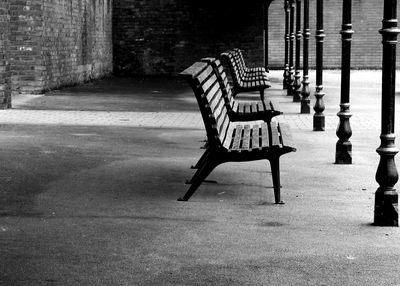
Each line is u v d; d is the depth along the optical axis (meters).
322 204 7.12
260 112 9.56
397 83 27.77
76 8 23.97
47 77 20.39
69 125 13.23
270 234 6.00
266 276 4.94
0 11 15.53
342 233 6.05
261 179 8.36
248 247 5.62
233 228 6.18
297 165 9.27
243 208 6.91
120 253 5.43
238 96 20.88
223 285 4.76
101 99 19.19
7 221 6.34
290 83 21.47
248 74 17.39
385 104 6.23
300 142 11.30
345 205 7.09
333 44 39.22
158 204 7.04
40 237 5.84
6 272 4.97
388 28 6.22
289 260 5.30
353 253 5.50
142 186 7.88
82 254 5.39
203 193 7.57
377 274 5.02
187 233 6.00
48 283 4.76
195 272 5.01
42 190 7.63
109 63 30.31
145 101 18.86
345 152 9.38
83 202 7.09
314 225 6.30
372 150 10.59
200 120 14.29
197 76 6.77
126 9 30.95
